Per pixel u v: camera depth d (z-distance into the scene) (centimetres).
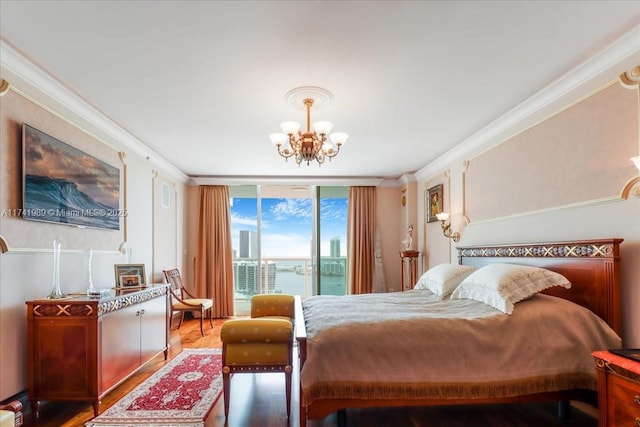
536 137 300
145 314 323
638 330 212
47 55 226
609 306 221
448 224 458
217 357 375
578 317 227
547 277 248
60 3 177
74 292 296
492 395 215
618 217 225
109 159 358
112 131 355
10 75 232
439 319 229
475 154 403
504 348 219
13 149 237
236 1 177
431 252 532
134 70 246
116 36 206
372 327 222
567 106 265
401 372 213
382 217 638
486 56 230
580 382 217
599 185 238
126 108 312
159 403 264
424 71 249
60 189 279
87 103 298
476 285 282
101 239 342
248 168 551
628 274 218
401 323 225
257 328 251
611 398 175
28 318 242
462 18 191
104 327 253
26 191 245
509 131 338
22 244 244
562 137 271
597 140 239
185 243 599
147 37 207
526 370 217
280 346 253
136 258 418
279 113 326
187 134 385
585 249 239
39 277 259
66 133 290
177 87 272
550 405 262
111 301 263
